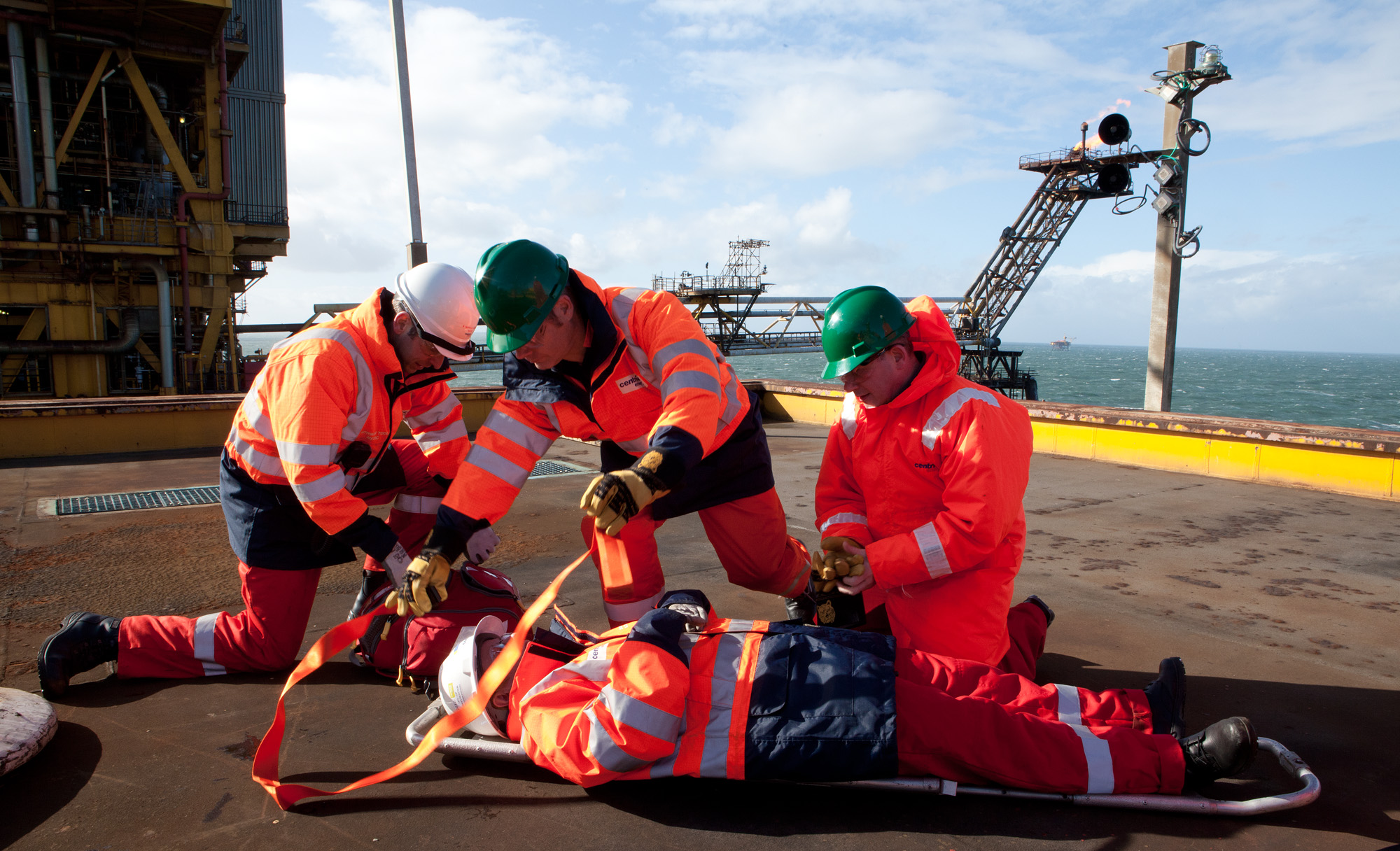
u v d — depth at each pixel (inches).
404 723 97.5
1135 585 155.1
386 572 117.3
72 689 106.4
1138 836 73.7
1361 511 220.2
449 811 78.5
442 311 99.8
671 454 77.0
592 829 75.3
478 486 92.2
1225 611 140.1
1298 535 193.6
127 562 169.3
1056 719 81.4
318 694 105.7
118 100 944.3
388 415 107.0
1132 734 78.0
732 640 80.4
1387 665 116.6
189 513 216.4
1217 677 112.2
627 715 72.4
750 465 105.0
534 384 93.5
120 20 871.1
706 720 76.9
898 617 100.0
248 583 107.0
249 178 1102.4
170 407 336.5
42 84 824.9
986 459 90.7
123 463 303.9
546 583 157.2
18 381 870.4
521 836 74.2
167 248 892.6
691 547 183.9
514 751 84.0
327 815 77.9
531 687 83.2
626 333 90.4
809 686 76.9
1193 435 279.0
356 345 100.7
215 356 973.8
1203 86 362.6
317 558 107.7
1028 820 76.2
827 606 106.4
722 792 81.3
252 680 110.0
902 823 75.7
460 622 102.0
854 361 94.0
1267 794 81.0
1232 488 253.3
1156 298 383.9
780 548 110.9
